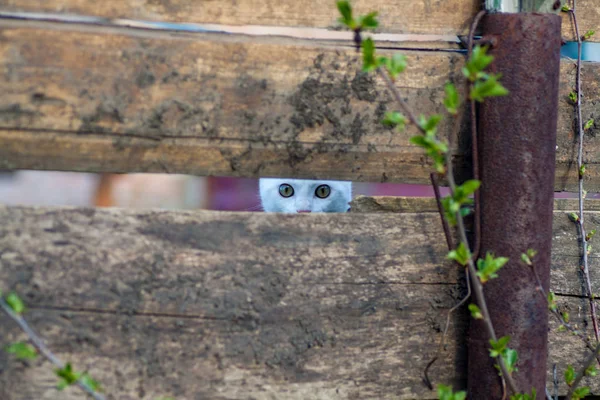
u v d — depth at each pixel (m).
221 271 0.71
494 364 0.73
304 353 0.74
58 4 0.68
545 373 0.74
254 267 0.72
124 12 0.69
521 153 0.71
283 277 0.73
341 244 0.75
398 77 0.75
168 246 0.70
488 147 0.72
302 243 0.74
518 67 0.70
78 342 0.67
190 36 0.71
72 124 0.68
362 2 0.74
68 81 0.67
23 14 0.67
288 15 0.73
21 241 0.67
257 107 0.72
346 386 0.75
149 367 0.69
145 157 0.71
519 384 0.72
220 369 0.71
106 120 0.69
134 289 0.69
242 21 0.72
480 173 0.73
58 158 0.70
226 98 0.71
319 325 0.74
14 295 0.59
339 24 0.74
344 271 0.75
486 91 0.54
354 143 0.75
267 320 0.72
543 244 0.72
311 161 0.75
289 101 0.73
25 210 0.67
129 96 0.69
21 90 0.67
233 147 0.72
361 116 0.75
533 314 0.72
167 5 0.70
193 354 0.70
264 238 0.73
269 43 0.72
